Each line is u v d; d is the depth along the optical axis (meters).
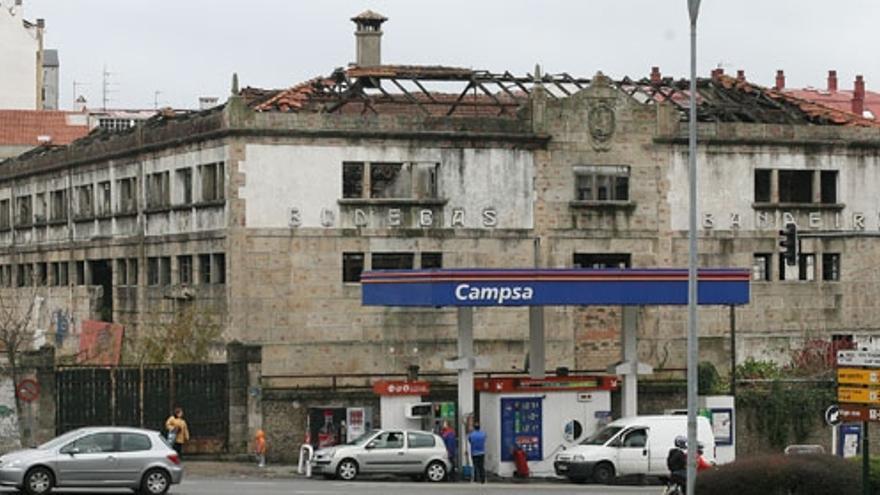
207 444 66.12
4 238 99.19
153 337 76.12
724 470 44.78
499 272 62.12
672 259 79.06
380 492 53.50
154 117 83.75
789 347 80.75
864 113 115.44
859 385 43.78
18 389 64.12
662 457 62.22
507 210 76.62
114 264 84.25
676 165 79.19
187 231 77.12
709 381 72.81
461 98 78.44
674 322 78.75
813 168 81.50
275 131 73.50
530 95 77.44
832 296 81.75
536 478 63.81
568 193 77.69
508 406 64.00
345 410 66.56
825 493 44.00
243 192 73.12
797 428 71.81
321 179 74.25
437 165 75.81
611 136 78.25
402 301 62.84
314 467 61.34
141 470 50.84
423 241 75.44
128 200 83.62
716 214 79.62
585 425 64.94
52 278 92.44
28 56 137.75
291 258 73.75
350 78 78.94
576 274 63.09
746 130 80.12
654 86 82.31
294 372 73.69
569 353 77.50
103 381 65.19
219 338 74.00
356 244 74.56
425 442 61.78
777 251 80.50
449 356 75.38
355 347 74.44
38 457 50.03
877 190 82.69
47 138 116.69
